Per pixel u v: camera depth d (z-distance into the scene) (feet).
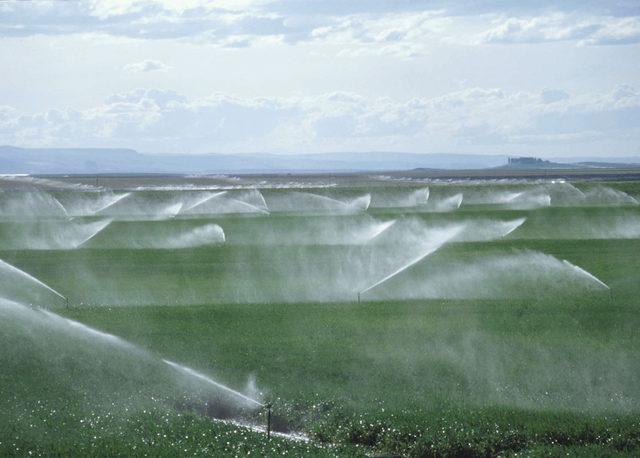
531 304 184.44
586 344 145.38
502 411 107.76
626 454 93.71
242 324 165.07
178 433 100.63
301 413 111.04
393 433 100.78
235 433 100.37
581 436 100.22
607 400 114.32
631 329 157.58
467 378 125.70
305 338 151.74
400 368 131.03
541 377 125.80
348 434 102.32
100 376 125.49
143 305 190.49
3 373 126.62
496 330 157.99
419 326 161.99
